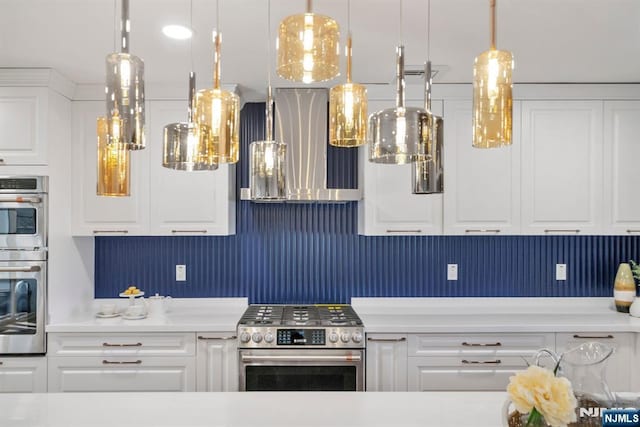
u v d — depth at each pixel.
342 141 1.05
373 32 2.17
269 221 3.38
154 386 2.74
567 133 3.04
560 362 1.13
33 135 2.70
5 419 1.36
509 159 3.04
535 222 3.04
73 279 3.01
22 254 2.69
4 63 2.58
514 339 2.77
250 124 3.36
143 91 0.89
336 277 3.39
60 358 2.71
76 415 1.39
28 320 2.70
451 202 3.04
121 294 2.98
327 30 0.87
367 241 3.38
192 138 1.02
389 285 3.38
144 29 2.12
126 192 1.28
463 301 3.35
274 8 1.91
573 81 2.98
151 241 3.35
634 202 3.03
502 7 1.93
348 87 1.04
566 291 3.36
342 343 2.69
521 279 3.36
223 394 1.59
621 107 3.04
